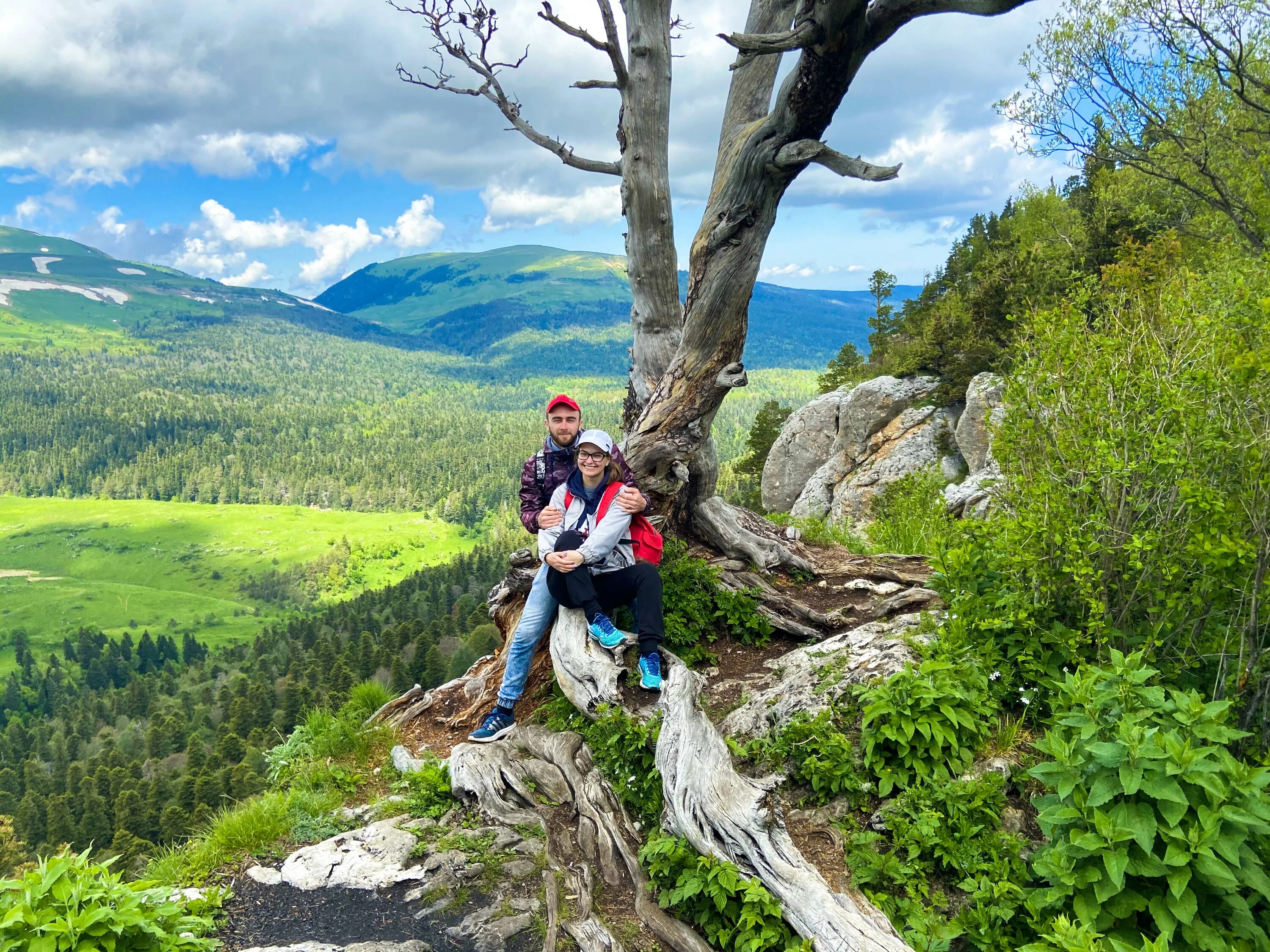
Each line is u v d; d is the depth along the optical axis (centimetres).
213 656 17912
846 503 2964
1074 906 344
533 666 708
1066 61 1689
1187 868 323
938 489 1755
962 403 2955
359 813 551
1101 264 2439
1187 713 364
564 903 424
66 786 9856
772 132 612
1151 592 484
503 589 793
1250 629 440
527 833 488
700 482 799
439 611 15088
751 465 5791
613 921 414
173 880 482
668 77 750
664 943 399
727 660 668
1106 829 333
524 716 655
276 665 14000
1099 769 356
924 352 3127
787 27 720
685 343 736
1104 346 513
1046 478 514
